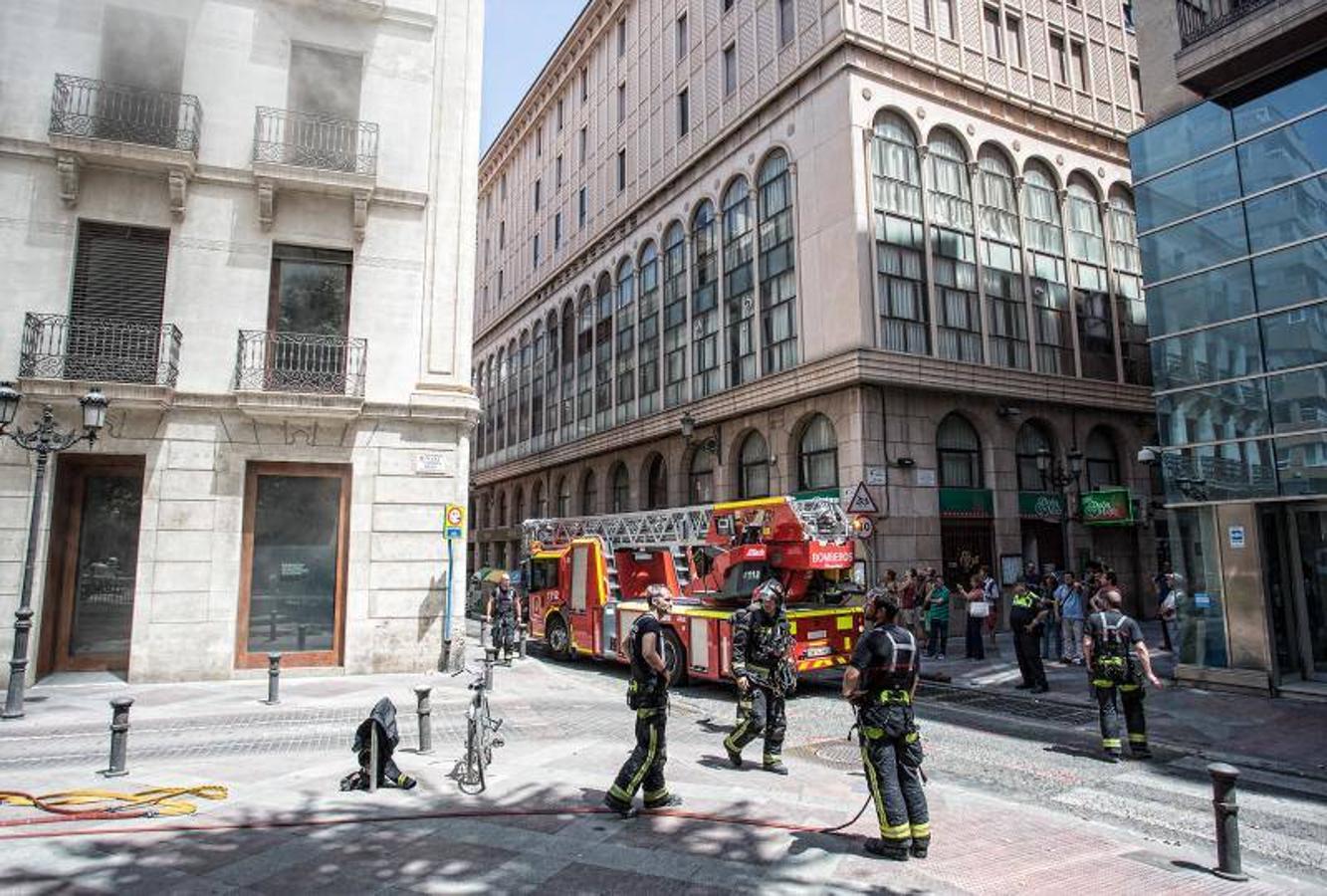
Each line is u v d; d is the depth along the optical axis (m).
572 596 16.91
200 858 5.26
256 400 13.57
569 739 9.12
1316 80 11.81
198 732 9.53
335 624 14.19
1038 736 9.69
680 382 28.16
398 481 14.61
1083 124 25.97
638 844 5.55
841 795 6.82
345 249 15.03
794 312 22.47
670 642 13.59
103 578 13.53
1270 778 7.97
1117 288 26.30
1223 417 12.71
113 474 13.73
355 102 15.48
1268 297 12.21
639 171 31.80
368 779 6.91
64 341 13.23
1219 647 12.62
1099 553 24.11
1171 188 13.72
